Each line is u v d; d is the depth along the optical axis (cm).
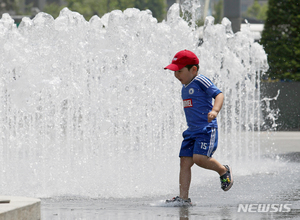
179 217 766
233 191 1076
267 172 1425
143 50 1591
